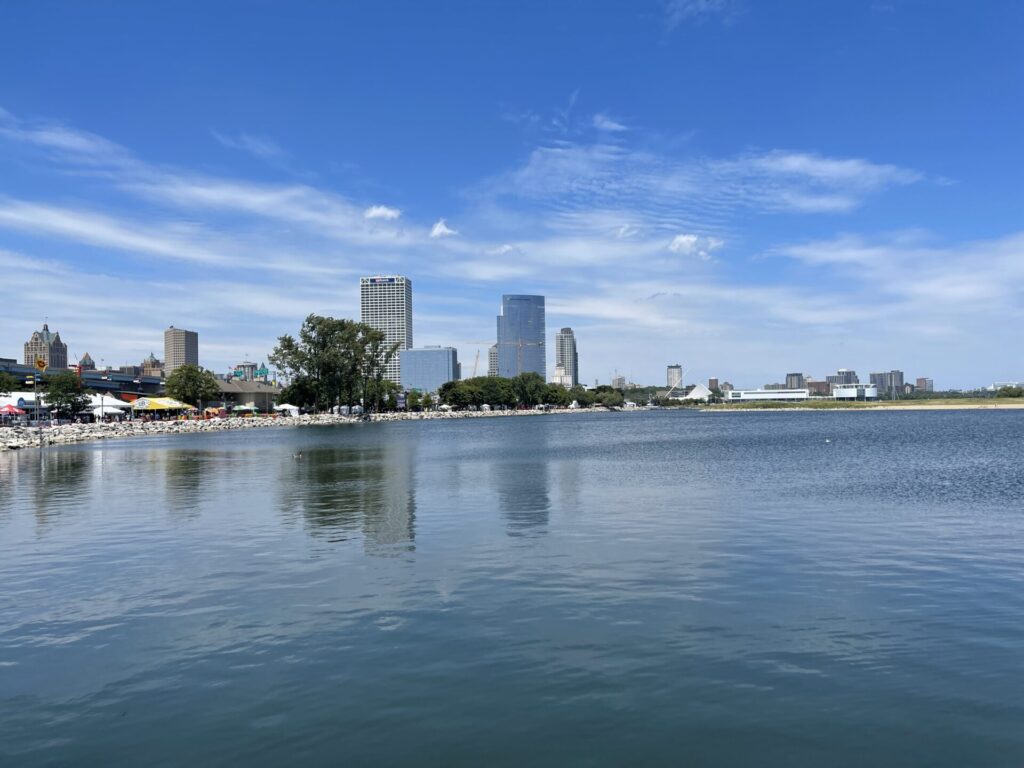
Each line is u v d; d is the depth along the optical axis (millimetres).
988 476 41906
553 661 12664
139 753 9852
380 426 152875
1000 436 91312
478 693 11445
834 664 12375
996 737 9875
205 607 16078
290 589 17391
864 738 9914
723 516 27406
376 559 20438
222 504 31938
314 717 10758
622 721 10492
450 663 12633
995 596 16219
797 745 9781
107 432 100750
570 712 10781
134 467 51781
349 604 16109
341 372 179625
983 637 13531
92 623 15133
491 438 96312
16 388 133250
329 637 14008
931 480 39844
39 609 16188
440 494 34375
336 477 42875
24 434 84250
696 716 10594
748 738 9977
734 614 15125
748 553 20781
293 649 13414
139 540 23859
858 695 11164
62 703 11375
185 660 12992
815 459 55688
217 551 21859
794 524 25531
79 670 12633
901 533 23750
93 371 188875
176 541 23562
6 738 10312
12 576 19219
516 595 16641
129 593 17328
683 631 14109
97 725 10641
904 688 11383
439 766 9430
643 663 12531
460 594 16766
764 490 35500
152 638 14148
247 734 10305
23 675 12469
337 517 27750
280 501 32562
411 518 27359
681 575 18328
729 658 12703
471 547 21906
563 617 15023
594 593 16750
